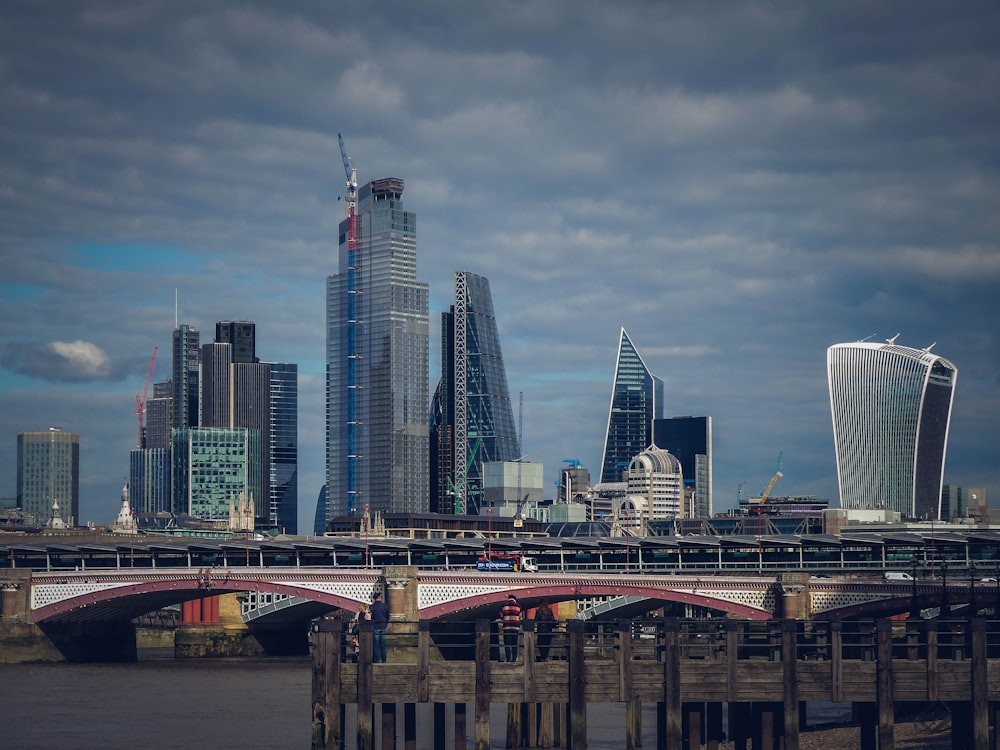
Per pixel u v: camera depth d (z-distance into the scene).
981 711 94.69
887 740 94.25
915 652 100.00
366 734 94.44
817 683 95.38
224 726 143.75
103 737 135.38
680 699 95.31
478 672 94.88
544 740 115.69
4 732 139.38
